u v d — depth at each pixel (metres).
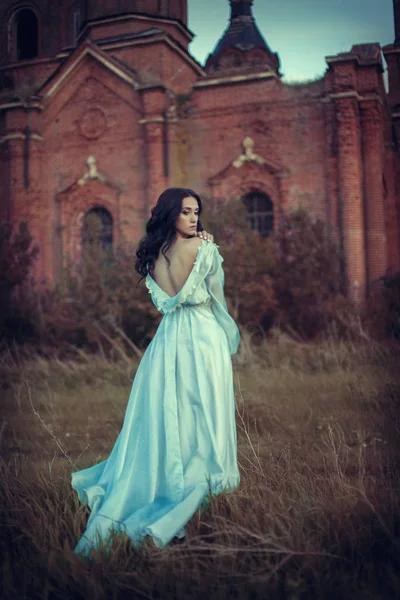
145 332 12.96
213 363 2.74
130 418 2.78
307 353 10.23
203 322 2.82
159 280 2.90
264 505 2.65
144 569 2.28
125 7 19.31
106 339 12.85
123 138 17.83
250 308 12.88
